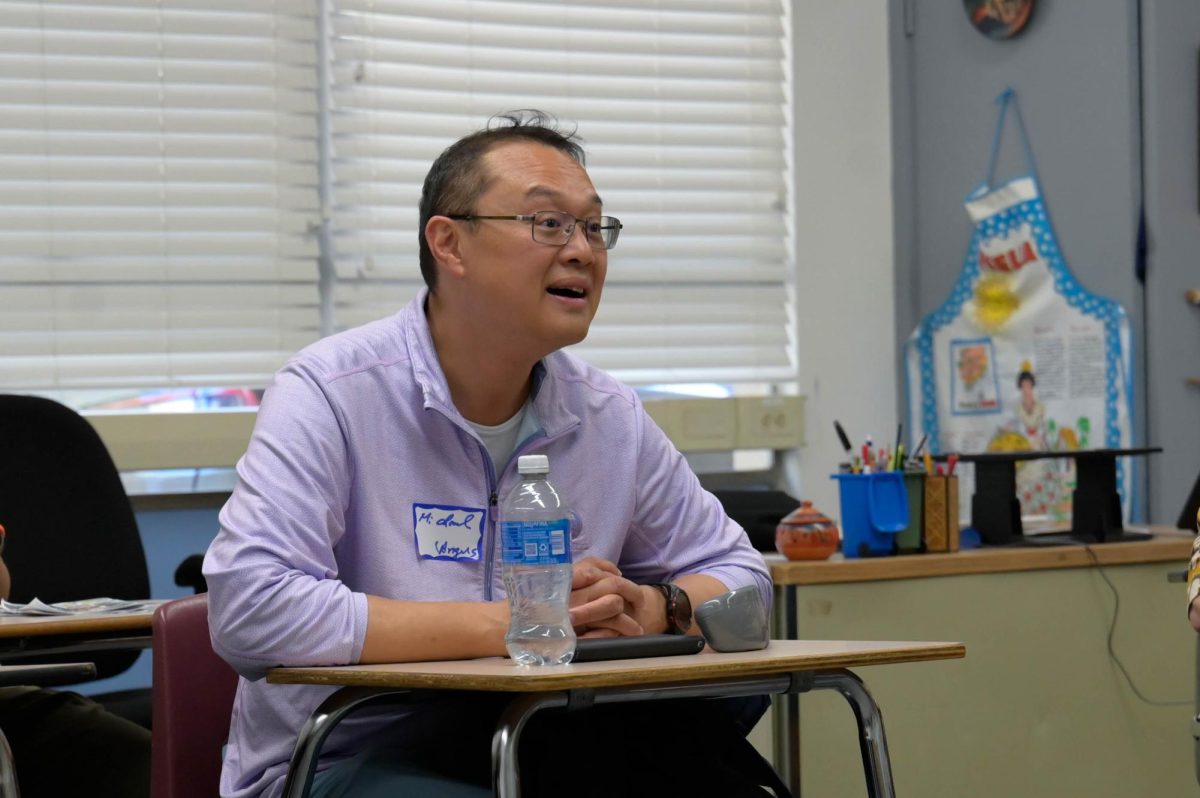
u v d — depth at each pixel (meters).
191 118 6.44
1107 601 4.75
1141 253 6.94
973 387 7.32
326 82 6.75
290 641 2.55
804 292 7.33
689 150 7.31
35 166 6.27
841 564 4.35
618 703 2.77
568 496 3.19
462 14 6.89
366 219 6.78
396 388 3.01
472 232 2.92
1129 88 6.95
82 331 6.36
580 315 2.94
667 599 2.88
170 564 6.54
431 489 3.00
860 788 4.32
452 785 2.46
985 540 4.94
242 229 6.51
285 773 2.78
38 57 6.30
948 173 7.43
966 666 4.53
